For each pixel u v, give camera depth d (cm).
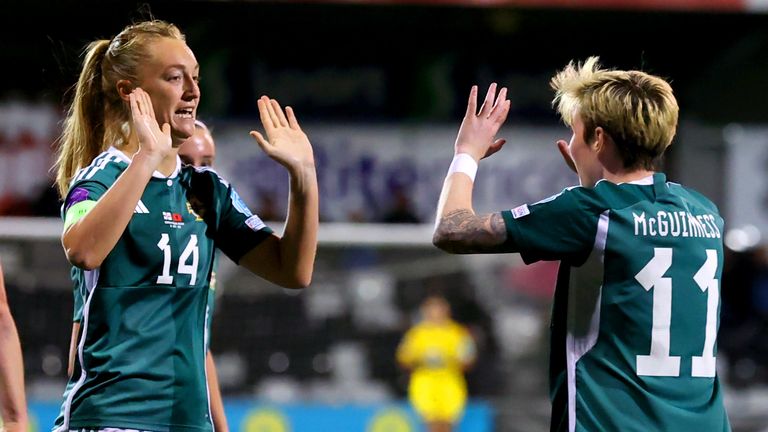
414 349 2667
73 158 1189
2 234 2523
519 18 4362
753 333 2816
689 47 4656
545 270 2731
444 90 4716
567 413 1080
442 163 4709
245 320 2688
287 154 1119
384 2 3925
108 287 1070
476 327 2712
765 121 4669
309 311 2706
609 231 1072
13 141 4478
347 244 2647
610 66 4725
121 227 1011
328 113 4706
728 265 3272
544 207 1081
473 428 2641
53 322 2616
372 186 4691
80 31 4459
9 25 4397
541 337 2712
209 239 1141
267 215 4538
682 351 1076
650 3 3959
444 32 4588
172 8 4219
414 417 2611
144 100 1062
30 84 4506
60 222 2631
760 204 4647
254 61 4644
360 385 2689
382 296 2719
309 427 2569
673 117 1104
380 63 4712
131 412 1055
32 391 2566
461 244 1089
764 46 4566
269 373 2678
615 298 1072
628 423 1054
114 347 1064
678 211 1097
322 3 3988
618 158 1109
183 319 1096
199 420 1094
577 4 3941
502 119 1181
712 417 1084
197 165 1387
